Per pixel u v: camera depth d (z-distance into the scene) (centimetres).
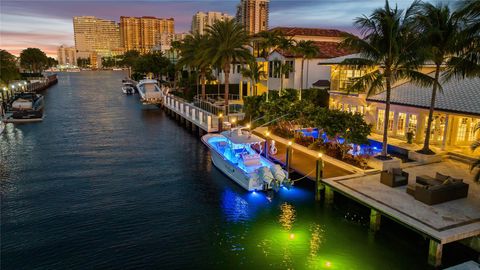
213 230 1711
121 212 1900
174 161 2856
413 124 2678
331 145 2512
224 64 4053
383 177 1867
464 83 2558
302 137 2822
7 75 5997
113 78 16125
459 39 1727
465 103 2286
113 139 3647
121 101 6956
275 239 1628
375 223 1631
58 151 3133
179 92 6512
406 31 2011
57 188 2238
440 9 2019
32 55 13462
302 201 2009
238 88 6019
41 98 5809
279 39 3984
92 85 11312
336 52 4547
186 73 8238
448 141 2522
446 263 1391
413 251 1512
